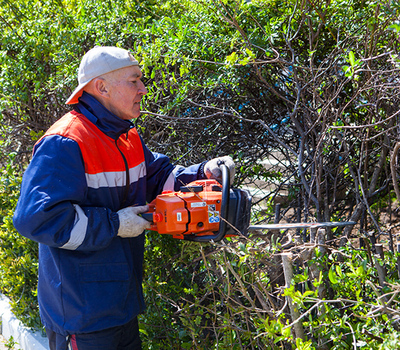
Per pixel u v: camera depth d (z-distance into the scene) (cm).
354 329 161
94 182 174
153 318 228
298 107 223
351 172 227
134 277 187
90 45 299
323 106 209
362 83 211
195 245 207
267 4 234
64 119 177
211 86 234
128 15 282
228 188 168
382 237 298
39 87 307
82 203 173
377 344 149
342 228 252
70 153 166
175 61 233
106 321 173
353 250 179
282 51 235
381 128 225
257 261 176
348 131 233
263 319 166
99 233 166
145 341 228
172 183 211
